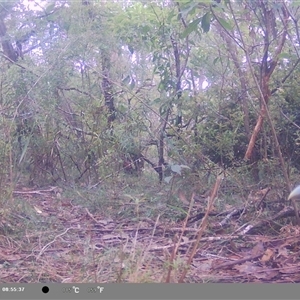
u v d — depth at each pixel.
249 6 3.93
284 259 2.78
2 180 4.02
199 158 4.40
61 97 4.93
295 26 3.88
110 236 3.21
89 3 4.84
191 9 3.25
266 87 4.08
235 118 4.73
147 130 4.82
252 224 3.34
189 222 3.49
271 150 4.55
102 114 4.93
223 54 4.88
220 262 2.72
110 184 4.56
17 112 4.57
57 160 5.05
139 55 5.41
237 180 4.07
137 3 4.97
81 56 4.82
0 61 4.97
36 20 4.87
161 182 4.61
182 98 4.93
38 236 3.19
